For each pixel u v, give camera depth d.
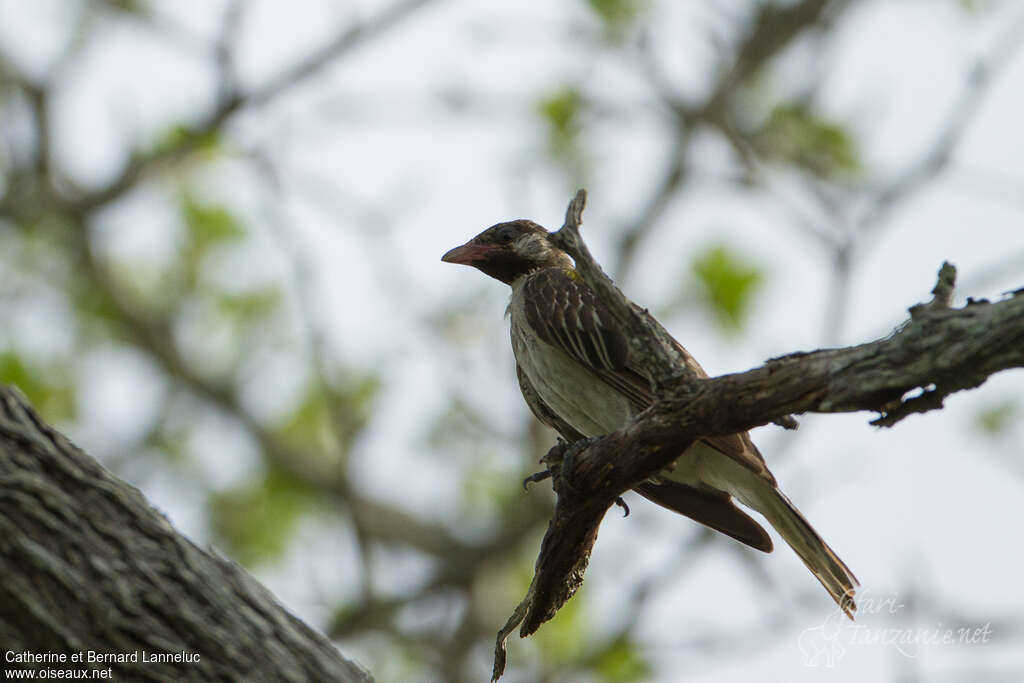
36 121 15.48
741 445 7.86
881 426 4.90
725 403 5.24
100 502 5.04
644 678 12.39
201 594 5.05
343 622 14.22
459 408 14.34
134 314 15.92
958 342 4.51
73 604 4.82
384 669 14.27
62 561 4.85
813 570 8.05
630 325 5.36
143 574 4.97
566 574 6.43
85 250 15.80
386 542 15.21
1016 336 4.39
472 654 14.44
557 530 6.27
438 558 15.11
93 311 16.03
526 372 9.00
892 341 4.74
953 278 4.68
